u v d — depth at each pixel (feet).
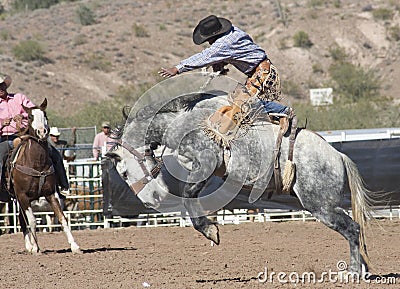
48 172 63.98
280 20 347.15
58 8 382.01
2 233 89.45
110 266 55.42
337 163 45.01
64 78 289.12
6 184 64.80
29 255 64.23
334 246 65.57
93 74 295.69
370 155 81.46
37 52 302.86
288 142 44.68
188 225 88.43
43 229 89.86
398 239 70.13
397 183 81.15
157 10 372.99
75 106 270.05
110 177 84.07
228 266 54.08
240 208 82.12
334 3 361.10
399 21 339.98
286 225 84.89
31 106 65.46
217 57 44.86
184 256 61.05
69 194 88.17
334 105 202.28
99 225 88.99
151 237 77.77
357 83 284.41
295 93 288.92
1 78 64.39
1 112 64.80
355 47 322.34
